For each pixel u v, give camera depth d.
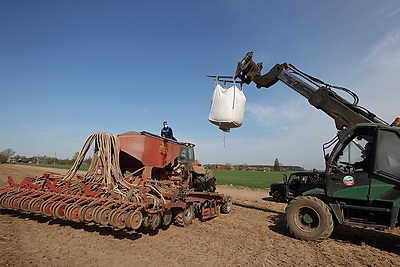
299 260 4.53
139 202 5.08
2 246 4.34
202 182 8.99
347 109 6.03
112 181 5.88
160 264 4.01
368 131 5.46
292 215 5.87
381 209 4.99
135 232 5.58
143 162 6.56
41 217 6.27
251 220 7.77
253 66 7.40
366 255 4.95
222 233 6.07
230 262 4.26
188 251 4.67
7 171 24.39
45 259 3.94
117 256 4.22
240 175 42.75
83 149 6.39
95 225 5.83
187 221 6.54
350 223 5.41
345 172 5.51
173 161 7.65
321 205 5.55
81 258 4.05
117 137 6.58
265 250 4.97
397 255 5.02
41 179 6.42
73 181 6.43
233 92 7.22
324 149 6.09
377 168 5.04
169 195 5.75
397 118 5.51
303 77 6.73
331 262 4.50
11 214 6.39
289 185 9.01
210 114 7.41
